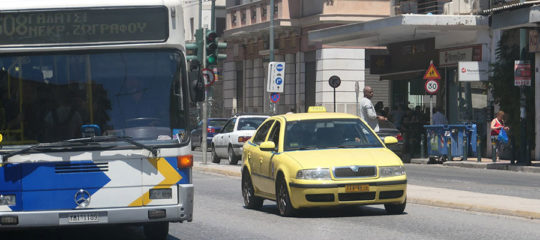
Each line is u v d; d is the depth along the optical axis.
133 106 13.53
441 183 26.44
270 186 18.53
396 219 17.09
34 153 13.13
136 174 13.34
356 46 57.72
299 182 17.03
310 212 18.70
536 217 16.88
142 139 13.48
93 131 13.36
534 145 37.31
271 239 14.69
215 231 16.03
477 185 25.61
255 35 67.19
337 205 16.95
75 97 13.40
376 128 26.27
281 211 17.97
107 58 13.54
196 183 28.23
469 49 42.62
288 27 61.28
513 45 38.56
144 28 13.62
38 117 13.29
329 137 18.36
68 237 16.05
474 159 39.31
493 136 36.34
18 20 13.32
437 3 46.34
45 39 13.38
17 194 13.09
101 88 13.48
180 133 13.59
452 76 44.78
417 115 44.25
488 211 18.03
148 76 13.62
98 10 13.52
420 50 47.50
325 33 49.81
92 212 13.18
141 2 13.62
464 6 43.75
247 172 20.28
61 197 13.16
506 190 23.72
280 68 44.78
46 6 13.38
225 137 39.12
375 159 17.27
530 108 36.78
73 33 13.45
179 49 13.76
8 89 13.27
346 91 57.91
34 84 13.32
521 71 33.62
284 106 63.59
